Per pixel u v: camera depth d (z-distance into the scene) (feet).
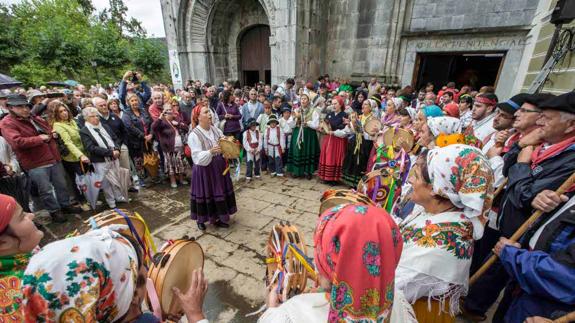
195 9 32.19
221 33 35.12
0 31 47.88
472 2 23.03
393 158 8.35
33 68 46.62
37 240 2.87
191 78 35.81
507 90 22.71
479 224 3.34
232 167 18.33
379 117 16.70
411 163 6.70
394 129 8.87
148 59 59.57
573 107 4.12
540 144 4.99
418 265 3.35
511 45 21.93
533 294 3.59
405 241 3.62
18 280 2.74
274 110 19.08
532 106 5.27
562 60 10.91
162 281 3.27
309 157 16.03
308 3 26.99
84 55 51.52
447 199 3.52
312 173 16.71
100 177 11.82
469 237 3.38
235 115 18.03
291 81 24.73
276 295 3.58
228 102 17.99
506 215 5.23
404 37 26.89
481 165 3.28
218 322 6.79
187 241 3.76
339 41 30.42
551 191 4.14
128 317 2.99
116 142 12.98
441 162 3.39
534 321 3.43
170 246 3.65
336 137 14.65
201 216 10.27
